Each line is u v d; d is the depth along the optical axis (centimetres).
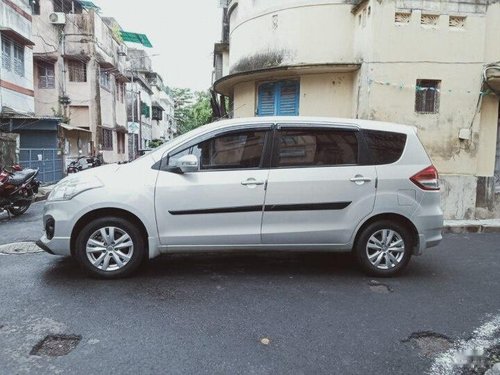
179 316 382
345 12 926
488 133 881
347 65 879
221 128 484
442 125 850
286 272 517
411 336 356
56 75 2212
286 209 475
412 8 825
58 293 430
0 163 1305
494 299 445
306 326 368
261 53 1032
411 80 838
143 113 4225
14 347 322
